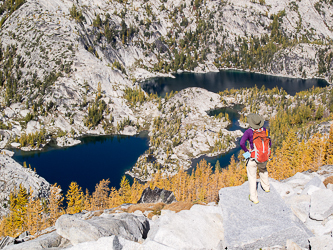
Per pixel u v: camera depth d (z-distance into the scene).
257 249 8.02
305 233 7.96
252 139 8.99
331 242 7.44
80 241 9.21
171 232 9.02
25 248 8.94
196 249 8.63
